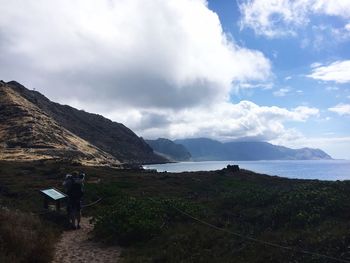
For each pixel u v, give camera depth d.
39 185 34.16
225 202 22.22
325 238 11.59
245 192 22.98
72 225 19.22
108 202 27.00
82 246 15.64
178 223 17.97
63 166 55.16
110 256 14.21
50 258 12.94
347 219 13.95
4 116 188.12
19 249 11.91
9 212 15.23
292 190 20.39
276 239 12.82
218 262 11.80
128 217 17.20
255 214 17.39
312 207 15.41
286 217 15.41
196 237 14.83
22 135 164.75
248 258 11.62
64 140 179.12
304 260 10.58
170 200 21.30
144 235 16.17
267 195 20.56
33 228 15.31
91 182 37.91
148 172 55.75
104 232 16.72
